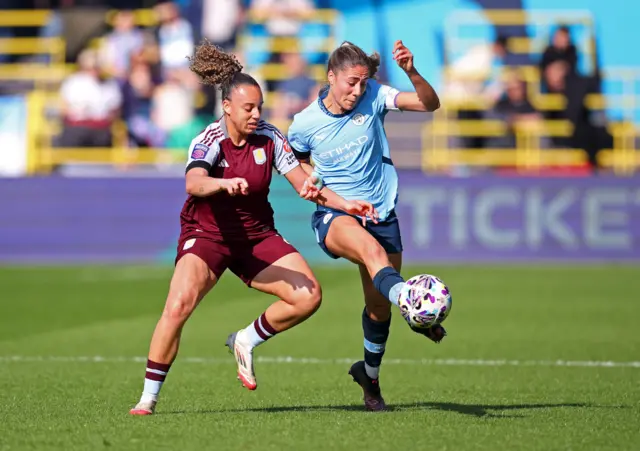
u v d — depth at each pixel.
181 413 22.62
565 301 49.53
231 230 22.34
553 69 71.56
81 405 24.19
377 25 79.69
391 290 20.92
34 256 67.88
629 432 20.33
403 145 73.62
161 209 67.75
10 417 22.17
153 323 42.75
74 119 70.25
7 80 74.62
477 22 78.00
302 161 24.48
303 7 76.38
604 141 71.62
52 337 38.84
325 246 23.78
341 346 36.66
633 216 66.50
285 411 23.09
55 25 76.00
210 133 21.86
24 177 67.62
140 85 71.00
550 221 66.56
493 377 29.73
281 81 74.00
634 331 40.16
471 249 66.56
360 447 18.62
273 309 22.70
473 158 73.06
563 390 27.00
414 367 31.92
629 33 79.69
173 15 70.94
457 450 18.44
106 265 66.50
